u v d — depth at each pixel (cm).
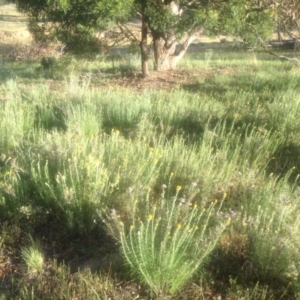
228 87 1161
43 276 405
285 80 1151
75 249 445
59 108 838
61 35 1344
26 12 1385
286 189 512
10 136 661
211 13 1208
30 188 517
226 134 743
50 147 550
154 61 1484
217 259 412
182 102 900
